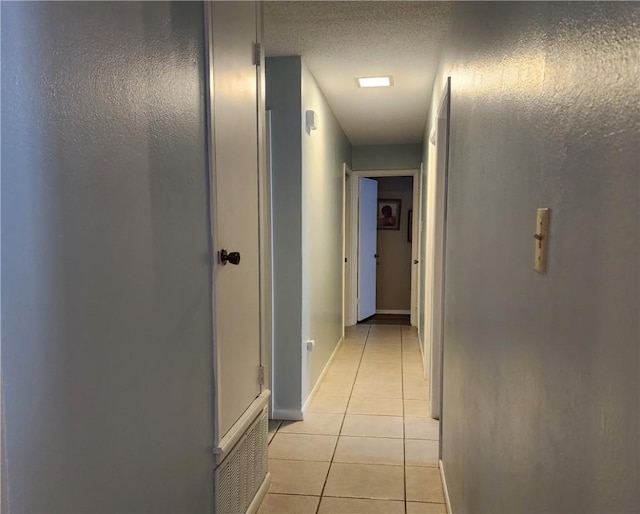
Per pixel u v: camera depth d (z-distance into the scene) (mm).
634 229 526
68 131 854
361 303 6141
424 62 2914
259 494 2062
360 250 6016
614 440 568
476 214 1491
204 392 1472
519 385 982
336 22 2352
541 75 860
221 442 1580
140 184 1089
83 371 896
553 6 800
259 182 2037
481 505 1358
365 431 2830
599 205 614
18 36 745
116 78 997
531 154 913
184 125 1317
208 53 1461
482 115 1412
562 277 739
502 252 1143
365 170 5746
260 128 2045
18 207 746
